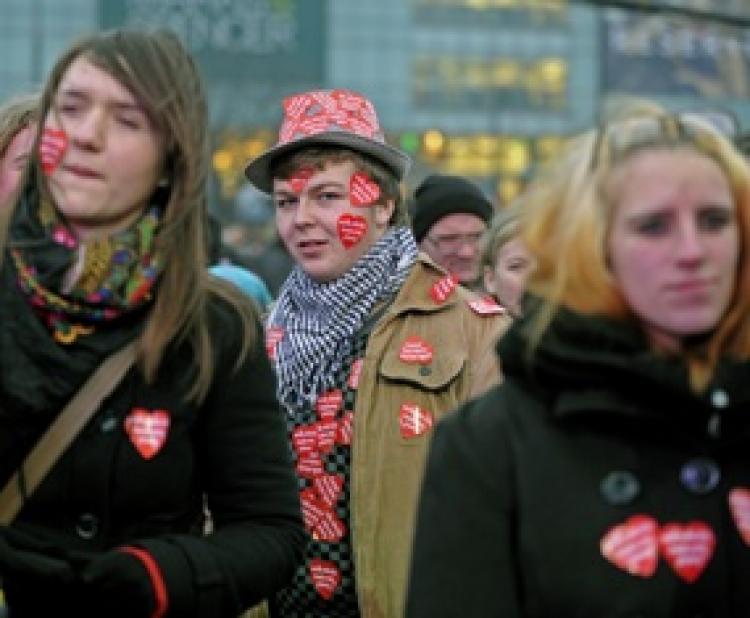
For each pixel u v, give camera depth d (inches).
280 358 181.6
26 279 115.1
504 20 2918.3
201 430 119.8
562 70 2906.0
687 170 104.7
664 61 2370.8
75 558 112.7
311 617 177.0
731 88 2356.1
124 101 117.2
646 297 105.0
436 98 2908.5
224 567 116.1
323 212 182.5
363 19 2888.8
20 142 169.5
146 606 112.5
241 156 2600.9
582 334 105.3
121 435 115.6
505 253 220.5
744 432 105.1
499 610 107.2
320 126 183.2
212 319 119.4
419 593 108.6
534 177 112.4
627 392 104.5
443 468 109.3
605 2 710.5
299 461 178.1
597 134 109.5
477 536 107.6
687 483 105.3
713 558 105.2
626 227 105.4
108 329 115.6
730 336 106.9
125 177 117.0
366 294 180.5
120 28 121.2
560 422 106.7
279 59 2834.6
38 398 114.0
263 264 657.6
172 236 116.3
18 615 115.9
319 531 175.9
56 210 116.9
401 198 188.4
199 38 2810.0
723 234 105.4
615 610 104.4
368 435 173.8
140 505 116.3
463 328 178.1
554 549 105.5
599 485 105.7
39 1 2773.1
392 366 175.3
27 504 115.7
